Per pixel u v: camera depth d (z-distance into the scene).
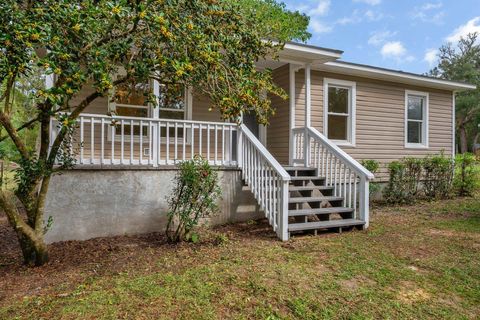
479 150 32.81
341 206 6.62
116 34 3.71
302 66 7.83
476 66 34.31
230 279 3.61
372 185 8.93
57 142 4.14
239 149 6.59
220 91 3.88
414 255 4.52
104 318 2.79
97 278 3.71
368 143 9.66
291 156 8.06
